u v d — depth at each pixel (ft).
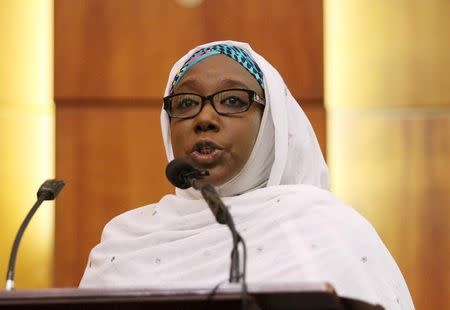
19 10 47.75
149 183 47.19
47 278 46.39
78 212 46.85
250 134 28.63
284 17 47.57
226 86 28.73
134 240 29.35
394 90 47.21
